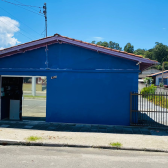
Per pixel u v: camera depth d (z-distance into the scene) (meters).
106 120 9.53
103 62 9.49
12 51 9.73
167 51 90.69
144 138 7.48
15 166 4.91
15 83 11.72
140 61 8.91
